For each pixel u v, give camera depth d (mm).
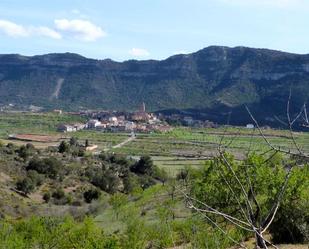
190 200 3039
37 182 84688
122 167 110125
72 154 123688
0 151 103688
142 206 41844
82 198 81688
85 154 125250
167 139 170500
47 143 159625
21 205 68625
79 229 28016
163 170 94000
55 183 88250
